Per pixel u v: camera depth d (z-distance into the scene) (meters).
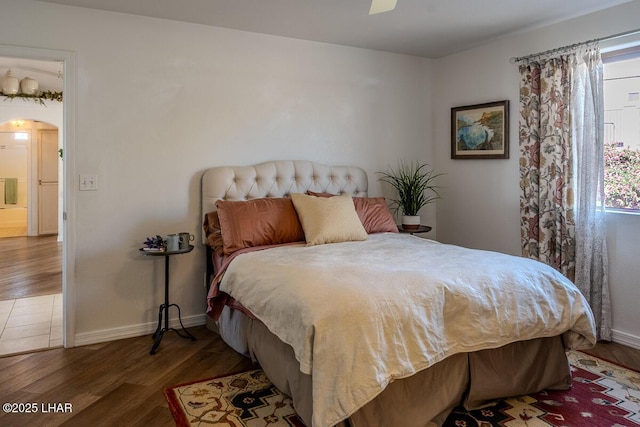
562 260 3.39
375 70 4.36
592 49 3.19
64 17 3.07
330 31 3.73
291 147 3.96
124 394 2.43
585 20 3.31
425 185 4.71
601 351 3.05
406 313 1.94
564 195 3.38
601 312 3.24
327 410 1.74
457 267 2.32
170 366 2.81
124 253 3.33
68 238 3.13
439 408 2.07
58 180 8.47
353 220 3.35
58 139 8.02
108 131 3.23
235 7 3.16
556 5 3.16
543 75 3.50
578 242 3.29
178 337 3.33
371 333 1.83
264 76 3.79
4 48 2.92
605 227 3.21
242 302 2.48
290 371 2.14
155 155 3.40
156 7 3.15
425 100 4.68
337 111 4.18
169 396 2.40
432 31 3.74
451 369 2.14
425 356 1.95
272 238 3.25
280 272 2.31
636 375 2.67
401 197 4.40
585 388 2.50
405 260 2.49
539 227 3.55
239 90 3.69
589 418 2.17
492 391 2.25
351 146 4.27
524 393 2.35
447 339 2.08
